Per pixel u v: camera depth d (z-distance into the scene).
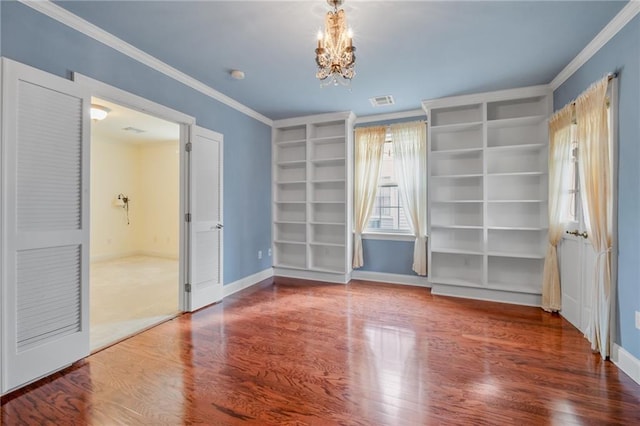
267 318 3.17
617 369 2.17
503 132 3.89
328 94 3.79
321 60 1.95
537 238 3.75
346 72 1.99
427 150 4.21
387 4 2.08
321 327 2.94
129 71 2.69
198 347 2.52
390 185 4.66
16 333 1.90
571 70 2.97
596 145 2.38
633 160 2.09
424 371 2.15
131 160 6.90
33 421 1.64
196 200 3.39
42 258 2.02
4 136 1.83
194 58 2.88
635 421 1.65
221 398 1.85
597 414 1.70
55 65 2.17
